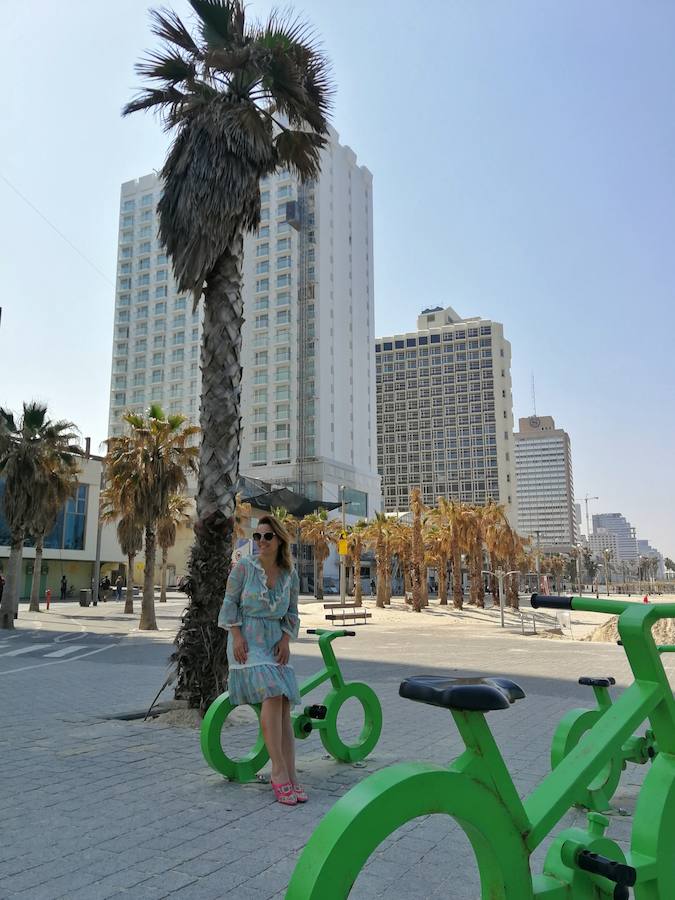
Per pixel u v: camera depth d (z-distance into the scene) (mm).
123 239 103812
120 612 38156
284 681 4512
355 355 97000
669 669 12867
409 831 3963
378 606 53625
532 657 16484
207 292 8523
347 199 100000
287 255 91312
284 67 8711
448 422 162625
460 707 1644
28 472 25469
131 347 99250
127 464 25750
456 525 50000
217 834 3822
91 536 51562
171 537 44125
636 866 1771
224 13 8586
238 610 4633
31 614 33781
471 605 55844
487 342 163625
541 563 120812
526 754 5977
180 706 7832
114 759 5660
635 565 182375
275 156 9164
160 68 9117
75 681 11305
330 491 85250
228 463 8070
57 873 3289
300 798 4418
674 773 1895
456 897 3051
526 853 1661
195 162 8398
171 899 2998
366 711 5742
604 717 1871
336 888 1441
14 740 6449
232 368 8328
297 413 86812
